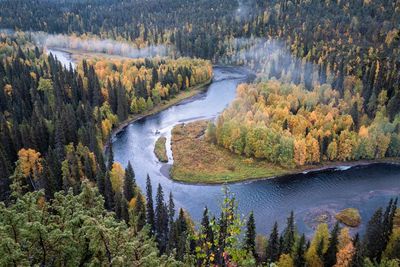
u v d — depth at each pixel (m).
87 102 143.88
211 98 195.62
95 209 30.98
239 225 20.77
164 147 137.00
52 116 131.25
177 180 115.31
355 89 162.12
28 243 24.31
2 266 21.83
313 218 94.19
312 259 68.19
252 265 21.94
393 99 146.12
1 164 87.56
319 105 148.12
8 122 126.06
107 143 141.50
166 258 29.22
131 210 73.75
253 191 108.44
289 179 115.88
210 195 107.06
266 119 140.25
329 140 127.31
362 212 97.00
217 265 20.94
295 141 121.50
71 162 101.25
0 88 145.38
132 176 92.75
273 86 165.25
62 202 32.78
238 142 130.25
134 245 25.58
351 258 64.75
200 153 131.75
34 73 176.00
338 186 111.19
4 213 25.25
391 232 73.75
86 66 192.88
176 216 95.31
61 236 24.23
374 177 117.06
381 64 173.88
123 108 163.62
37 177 86.69
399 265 66.56
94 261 23.89
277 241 69.19
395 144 128.75
